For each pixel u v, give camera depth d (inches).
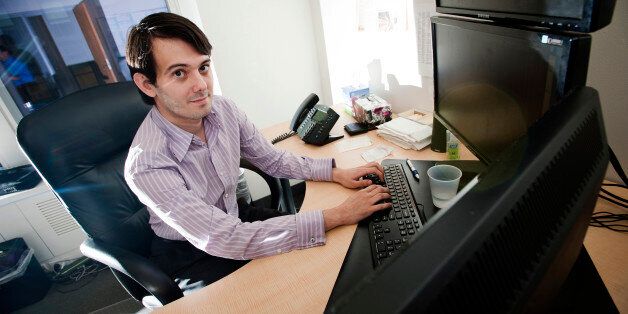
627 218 28.2
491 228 10.2
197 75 35.9
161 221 44.0
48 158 37.8
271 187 54.3
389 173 40.6
